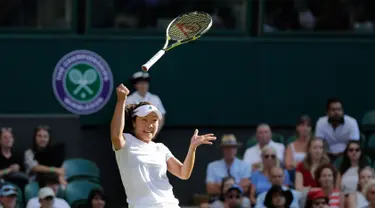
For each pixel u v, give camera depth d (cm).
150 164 2128
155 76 3812
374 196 3256
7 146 3472
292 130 3881
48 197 3216
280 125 3881
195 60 3831
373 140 3734
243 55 3850
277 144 3541
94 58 3781
